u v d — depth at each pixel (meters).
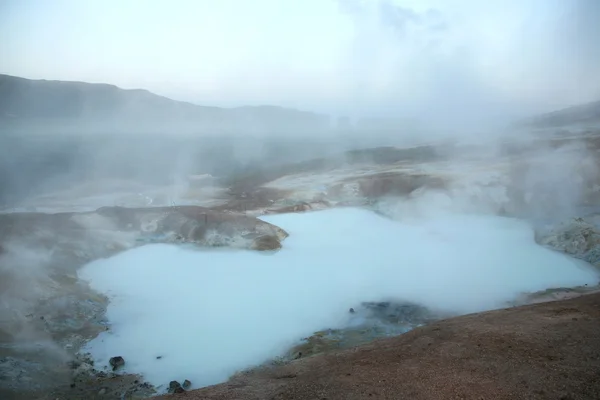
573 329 9.68
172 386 10.46
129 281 17.39
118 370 11.54
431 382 7.86
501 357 8.61
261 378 9.24
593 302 11.69
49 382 10.38
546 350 8.72
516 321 10.69
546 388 7.38
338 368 9.01
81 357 12.05
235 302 15.49
